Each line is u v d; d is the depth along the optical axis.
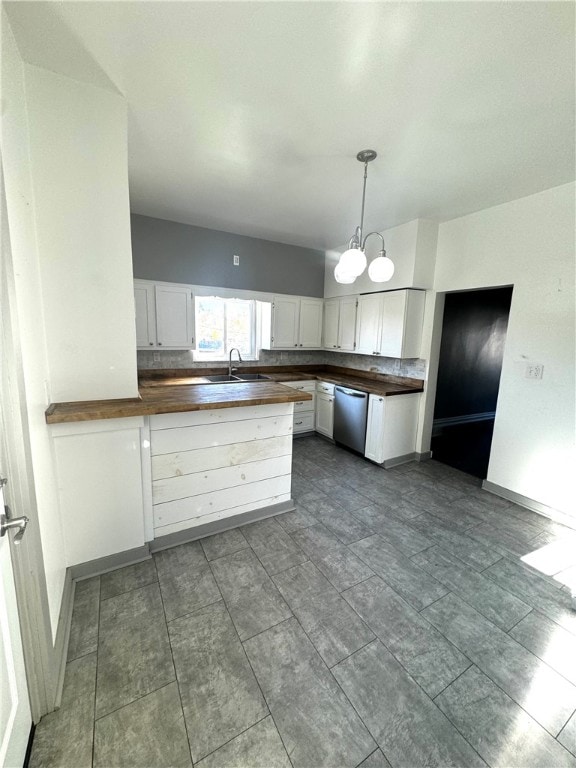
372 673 1.38
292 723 1.19
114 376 1.90
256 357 4.64
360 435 3.74
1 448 0.90
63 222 1.66
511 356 2.84
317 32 1.27
